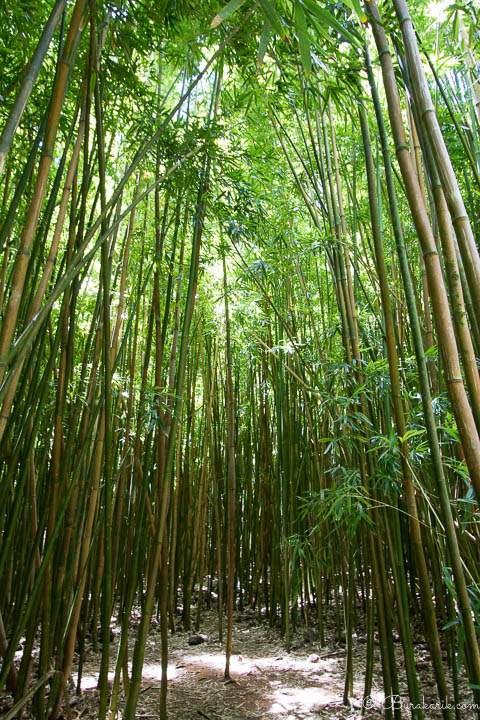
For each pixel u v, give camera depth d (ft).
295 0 4.75
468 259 3.88
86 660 10.83
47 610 6.47
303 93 8.40
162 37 8.12
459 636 5.32
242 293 13.07
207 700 8.80
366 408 7.66
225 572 17.34
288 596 12.17
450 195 4.00
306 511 8.23
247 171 11.53
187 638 12.93
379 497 7.34
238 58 8.49
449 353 4.02
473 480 3.77
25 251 4.47
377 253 6.15
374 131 11.32
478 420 3.88
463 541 6.79
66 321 6.91
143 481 7.85
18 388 8.08
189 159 8.63
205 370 15.70
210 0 7.14
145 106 8.23
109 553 6.25
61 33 6.11
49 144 4.73
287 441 13.09
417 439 6.95
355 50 7.11
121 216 6.12
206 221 12.34
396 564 6.63
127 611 7.13
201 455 17.28
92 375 8.07
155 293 8.97
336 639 12.11
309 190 11.86
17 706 4.33
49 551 6.23
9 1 6.81
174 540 13.80
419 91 4.25
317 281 13.46
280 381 13.37
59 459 6.84
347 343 7.91
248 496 16.76
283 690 9.18
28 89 4.29
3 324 4.33
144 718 7.97
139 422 8.82
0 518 6.87
